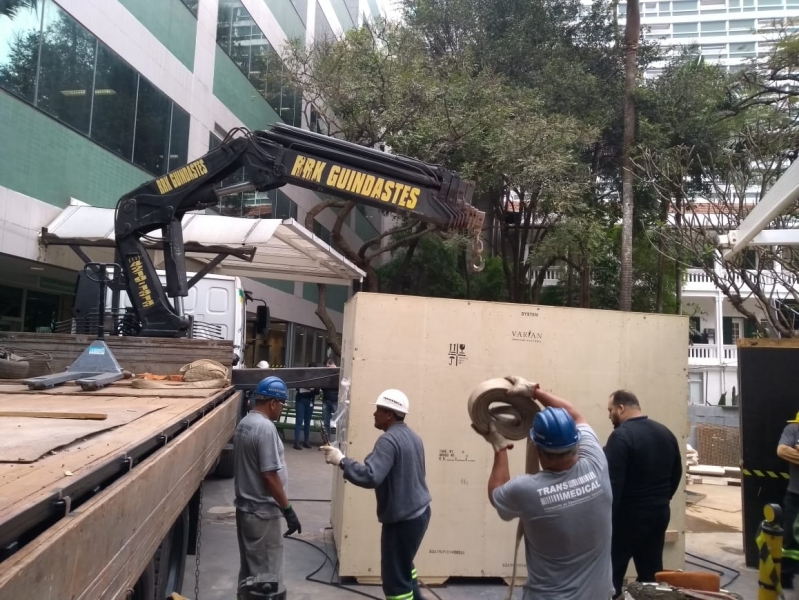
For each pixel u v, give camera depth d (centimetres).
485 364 632
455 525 617
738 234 777
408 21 2367
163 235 766
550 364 641
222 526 781
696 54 2388
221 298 1126
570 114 2034
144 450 262
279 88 2400
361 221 3516
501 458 334
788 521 597
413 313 628
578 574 292
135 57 1491
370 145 1858
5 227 1069
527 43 2195
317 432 1623
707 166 1789
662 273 2073
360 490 610
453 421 624
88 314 883
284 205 2425
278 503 465
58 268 1271
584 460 302
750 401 734
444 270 2702
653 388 654
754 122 1531
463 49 2191
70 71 1258
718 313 2900
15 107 1108
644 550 495
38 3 1157
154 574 376
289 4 2519
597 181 2250
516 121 1825
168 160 1655
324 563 661
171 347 654
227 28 2009
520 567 621
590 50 2303
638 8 1944
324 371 808
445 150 1791
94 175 1345
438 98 1777
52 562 150
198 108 1819
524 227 2261
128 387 529
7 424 286
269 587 424
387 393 462
